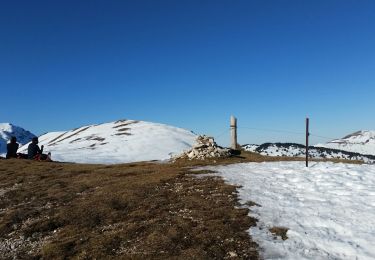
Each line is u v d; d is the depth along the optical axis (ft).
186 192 71.61
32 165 121.70
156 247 47.14
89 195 76.54
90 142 490.90
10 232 61.11
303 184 70.59
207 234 49.80
